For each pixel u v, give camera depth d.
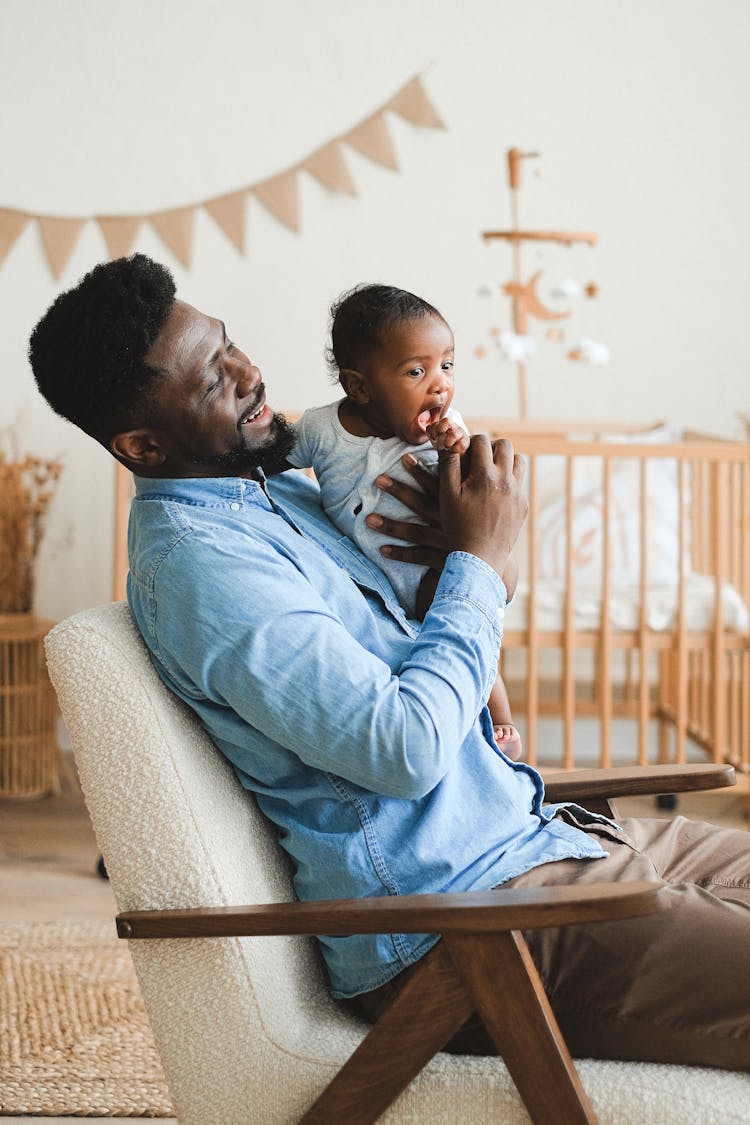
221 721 1.23
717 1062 1.17
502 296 3.84
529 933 1.21
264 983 1.20
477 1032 1.21
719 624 2.98
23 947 2.39
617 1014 1.18
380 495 1.43
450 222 3.82
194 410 1.24
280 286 3.79
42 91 3.65
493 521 1.28
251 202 3.76
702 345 3.89
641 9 3.78
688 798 3.48
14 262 3.68
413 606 1.42
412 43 3.75
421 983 1.13
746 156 3.84
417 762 1.14
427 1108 1.16
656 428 3.70
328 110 3.75
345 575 1.33
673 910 1.19
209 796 1.23
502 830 1.26
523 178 3.82
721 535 2.97
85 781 1.21
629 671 3.61
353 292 1.50
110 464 3.74
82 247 3.71
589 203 3.84
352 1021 1.27
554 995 1.21
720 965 1.16
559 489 3.54
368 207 3.80
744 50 3.80
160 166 3.72
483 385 3.88
